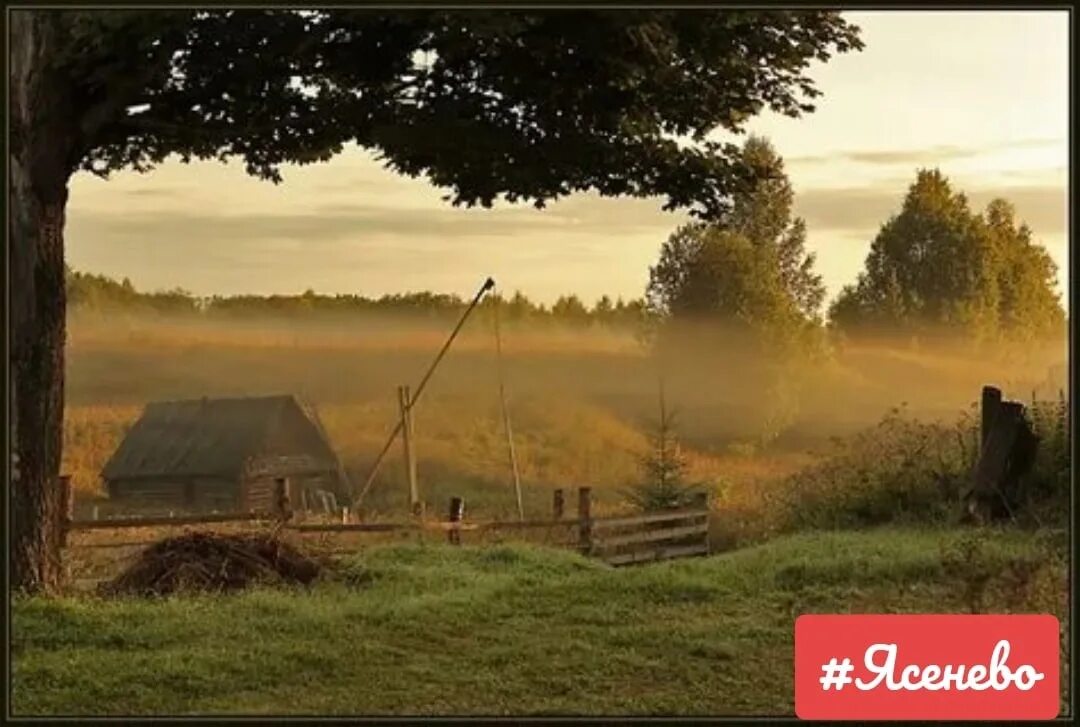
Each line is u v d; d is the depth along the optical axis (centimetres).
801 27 1366
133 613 1333
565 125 1409
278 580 1555
